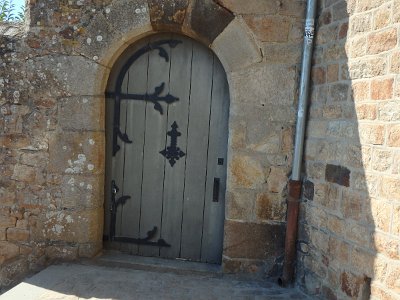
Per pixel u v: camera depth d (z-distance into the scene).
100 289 2.93
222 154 3.40
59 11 3.23
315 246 2.95
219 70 3.36
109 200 3.54
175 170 3.46
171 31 3.30
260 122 3.14
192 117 3.41
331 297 2.75
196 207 3.46
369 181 2.41
